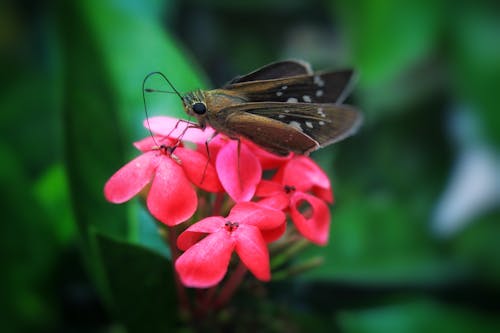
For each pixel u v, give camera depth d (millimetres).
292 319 175
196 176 150
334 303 182
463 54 200
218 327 162
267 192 152
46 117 196
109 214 172
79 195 170
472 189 200
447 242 188
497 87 197
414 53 200
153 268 157
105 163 172
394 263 185
